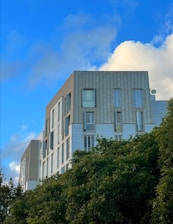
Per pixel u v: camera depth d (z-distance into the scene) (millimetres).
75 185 21844
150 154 20734
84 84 60656
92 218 19766
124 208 20094
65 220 24203
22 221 33719
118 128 58938
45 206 26000
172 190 17266
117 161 20688
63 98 64625
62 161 61250
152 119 60281
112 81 61281
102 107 59719
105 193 19172
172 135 18156
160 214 17391
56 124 66688
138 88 61406
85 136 58188
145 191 19516
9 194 41781
